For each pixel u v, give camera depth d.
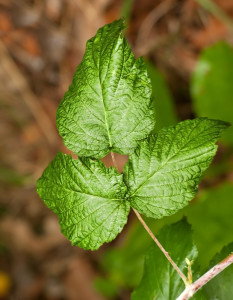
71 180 0.44
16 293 0.97
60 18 0.95
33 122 0.98
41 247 0.98
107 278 0.85
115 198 0.44
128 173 0.44
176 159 0.43
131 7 0.91
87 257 0.94
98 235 0.44
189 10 0.89
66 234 0.44
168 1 0.90
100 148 0.44
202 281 0.43
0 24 0.95
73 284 0.93
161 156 0.43
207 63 0.71
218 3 0.83
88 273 0.92
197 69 0.72
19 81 0.97
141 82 0.43
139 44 0.92
